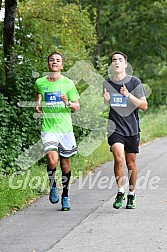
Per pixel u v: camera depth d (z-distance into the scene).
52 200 13.71
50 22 32.38
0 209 13.09
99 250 10.27
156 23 56.91
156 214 13.02
